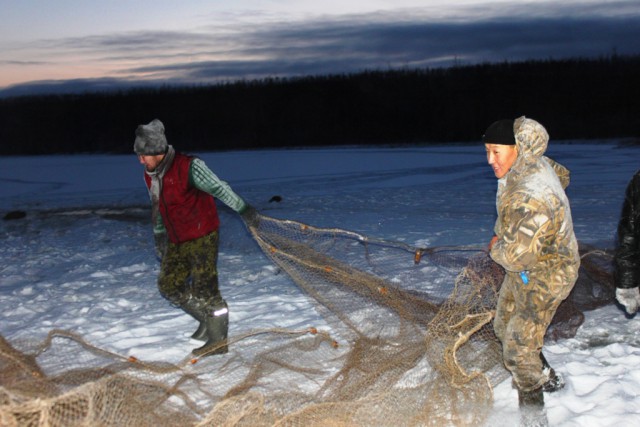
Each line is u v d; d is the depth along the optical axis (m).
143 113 66.19
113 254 9.99
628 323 5.46
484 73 65.75
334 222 12.52
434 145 48.41
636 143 36.50
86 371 3.77
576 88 62.59
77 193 20.69
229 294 7.12
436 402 3.75
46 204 17.77
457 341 3.78
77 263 9.34
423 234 10.59
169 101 67.38
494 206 14.38
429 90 65.06
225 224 12.28
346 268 5.25
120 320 6.15
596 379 4.27
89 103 66.12
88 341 5.41
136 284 7.80
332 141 61.12
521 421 3.64
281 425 3.40
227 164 32.09
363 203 15.75
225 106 66.25
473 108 63.53
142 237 11.58
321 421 3.48
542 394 3.65
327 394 3.87
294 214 14.00
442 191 17.91
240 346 4.98
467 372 4.21
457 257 7.71
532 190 3.35
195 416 3.59
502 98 63.56
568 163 25.58
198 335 5.36
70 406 3.19
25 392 3.39
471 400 3.77
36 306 6.87
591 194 15.79
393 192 18.08
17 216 14.95
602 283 5.89
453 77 66.12
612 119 56.72
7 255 10.16
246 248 9.86
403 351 4.28
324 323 5.66
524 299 3.57
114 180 25.34
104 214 15.09
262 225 5.56
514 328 3.61
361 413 3.59
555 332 5.14
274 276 7.89
